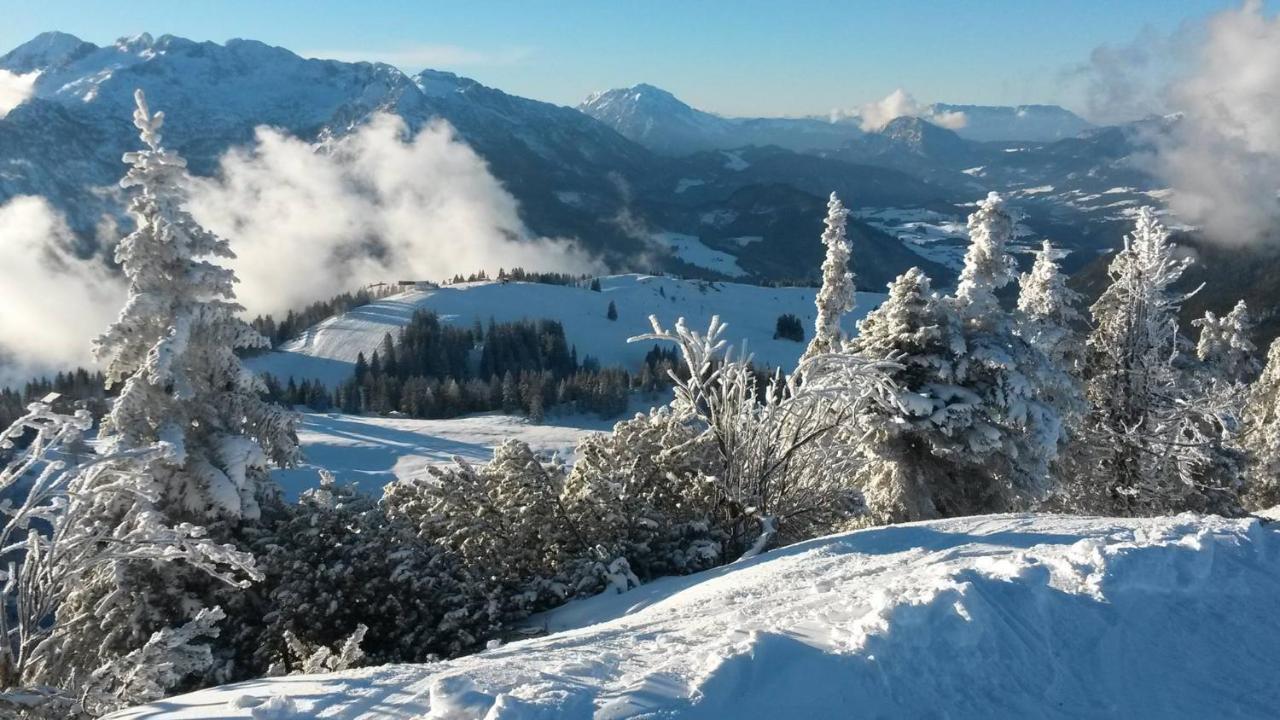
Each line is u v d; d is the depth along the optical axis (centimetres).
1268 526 867
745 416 1678
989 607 573
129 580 1205
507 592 1377
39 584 870
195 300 1397
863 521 1855
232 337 1434
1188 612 611
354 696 513
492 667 555
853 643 521
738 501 1612
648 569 1449
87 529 889
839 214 2880
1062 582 648
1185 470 2431
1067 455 2303
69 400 861
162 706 550
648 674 499
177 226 1368
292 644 1027
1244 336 3738
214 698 549
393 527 1316
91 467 906
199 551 889
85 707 827
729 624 652
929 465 1922
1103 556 673
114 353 1361
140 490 952
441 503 1516
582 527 1517
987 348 1838
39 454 836
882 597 592
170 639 876
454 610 1202
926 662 510
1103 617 591
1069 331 2395
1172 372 2558
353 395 12794
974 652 526
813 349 2939
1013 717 466
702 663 506
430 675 556
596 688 492
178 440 1256
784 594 816
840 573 900
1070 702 486
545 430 7925
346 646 901
